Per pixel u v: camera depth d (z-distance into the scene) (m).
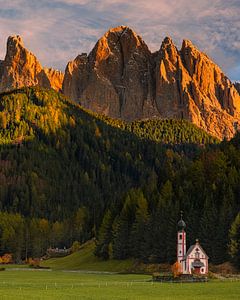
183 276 173.75
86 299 111.25
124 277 190.50
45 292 126.56
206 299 113.81
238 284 154.62
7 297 113.88
